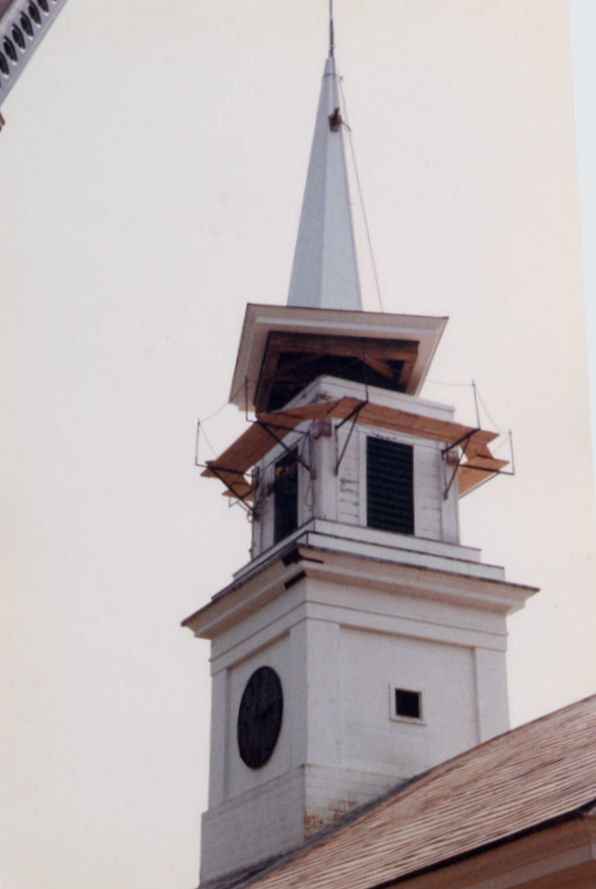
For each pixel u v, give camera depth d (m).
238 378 43.22
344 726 35.66
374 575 37.28
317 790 34.41
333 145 46.75
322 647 36.28
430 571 37.62
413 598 37.94
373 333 41.69
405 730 36.34
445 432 40.22
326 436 39.47
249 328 41.88
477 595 38.34
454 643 37.94
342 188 45.69
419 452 40.53
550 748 25.42
